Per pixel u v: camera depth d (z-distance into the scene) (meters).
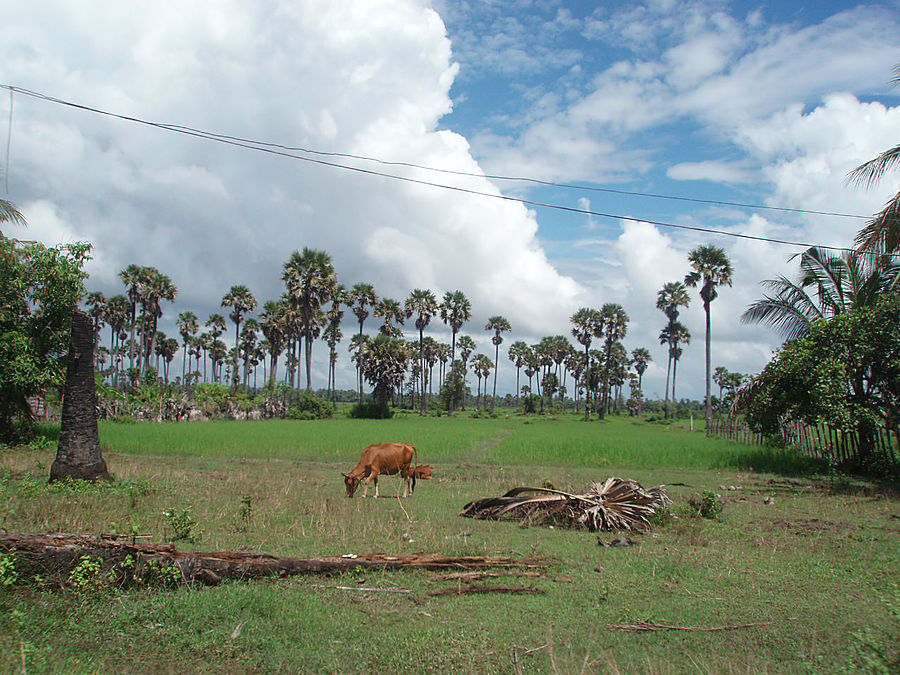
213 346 83.81
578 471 17.45
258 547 7.48
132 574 5.85
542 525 9.59
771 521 10.26
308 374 57.06
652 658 4.66
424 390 73.31
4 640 4.47
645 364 95.38
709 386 49.97
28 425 20.20
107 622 5.04
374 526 8.84
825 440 19.89
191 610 5.27
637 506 9.69
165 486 11.68
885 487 14.89
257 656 4.56
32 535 5.86
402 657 4.55
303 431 30.41
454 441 24.66
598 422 61.59
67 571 5.73
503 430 38.28
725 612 5.65
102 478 11.98
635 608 5.73
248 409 53.94
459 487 14.05
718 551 7.99
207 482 13.31
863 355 15.92
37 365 18.48
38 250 18.92
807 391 16.39
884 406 16.30
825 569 7.12
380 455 12.32
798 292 19.70
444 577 6.42
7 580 5.42
